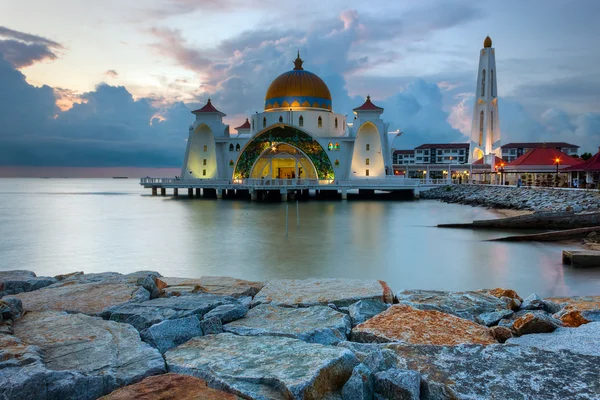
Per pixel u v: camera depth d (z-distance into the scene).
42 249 21.75
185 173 72.06
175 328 5.54
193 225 31.42
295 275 15.87
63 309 6.69
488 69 73.88
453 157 124.00
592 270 16.22
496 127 74.62
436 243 22.95
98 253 20.62
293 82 69.19
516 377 4.08
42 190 110.81
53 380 4.08
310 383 4.02
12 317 5.83
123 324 5.80
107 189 118.88
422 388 4.04
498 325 6.35
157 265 17.89
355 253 20.14
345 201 58.50
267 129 65.50
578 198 36.47
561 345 4.91
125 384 4.30
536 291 13.32
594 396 3.72
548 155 58.47
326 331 5.80
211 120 70.62
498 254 19.69
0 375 4.04
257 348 5.02
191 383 4.15
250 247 21.95
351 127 74.44
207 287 8.70
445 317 6.38
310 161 66.25
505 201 45.81
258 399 3.94
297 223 32.59
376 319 6.30
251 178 66.69
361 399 3.92
